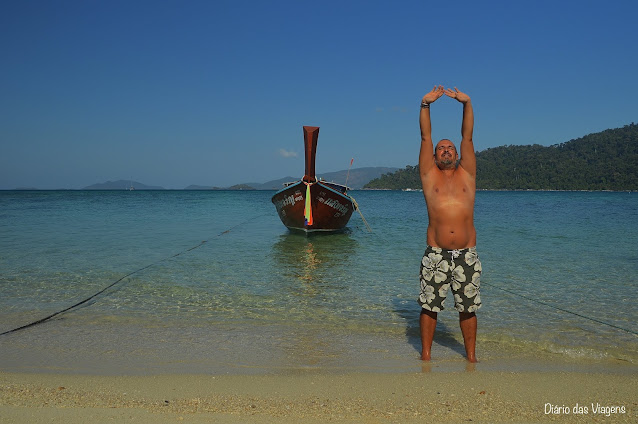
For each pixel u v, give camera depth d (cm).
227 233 1862
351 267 1075
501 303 743
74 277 939
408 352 519
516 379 433
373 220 2608
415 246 1465
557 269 1029
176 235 1748
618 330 604
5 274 965
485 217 2773
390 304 738
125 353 512
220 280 921
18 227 2012
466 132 462
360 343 551
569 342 555
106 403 375
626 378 437
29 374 444
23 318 657
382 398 388
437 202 469
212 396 391
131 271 1009
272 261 1161
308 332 595
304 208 1766
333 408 366
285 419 345
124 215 2906
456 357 503
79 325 624
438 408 367
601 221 2406
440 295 477
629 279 923
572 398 388
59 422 337
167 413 354
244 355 507
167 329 606
